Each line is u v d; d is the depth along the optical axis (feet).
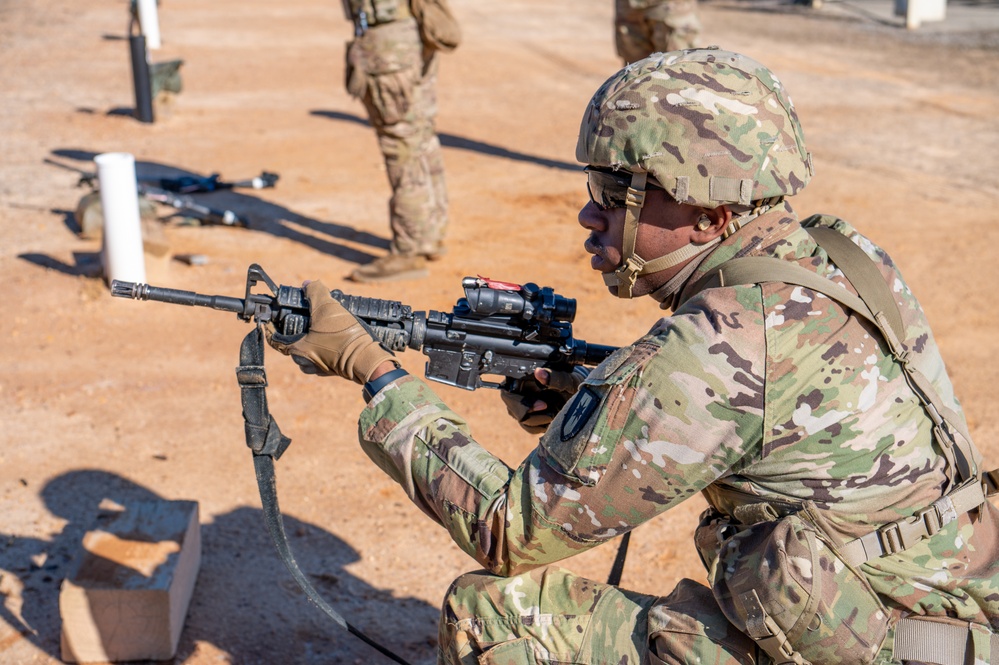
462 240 24.18
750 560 5.97
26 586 10.95
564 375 7.68
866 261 6.25
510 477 6.41
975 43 54.60
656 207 6.22
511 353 7.59
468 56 49.73
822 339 5.86
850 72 46.52
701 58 6.13
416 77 20.34
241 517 12.48
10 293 19.65
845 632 5.82
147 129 34.55
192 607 10.69
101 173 19.13
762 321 5.84
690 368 5.78
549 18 63.82
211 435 14.56
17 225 23.95
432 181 21.52
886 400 5.97
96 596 9.66
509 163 31.71
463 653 6.76
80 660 9.82
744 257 6.13
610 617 6.58
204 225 24.68
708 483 5.99
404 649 10.32
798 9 66.95
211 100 39.37
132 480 13.23
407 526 12.50
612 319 19.63
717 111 5.95
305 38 54.49
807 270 6.05
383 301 7.46
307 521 12.47
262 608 10.80
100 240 23.02
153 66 35.37
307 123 36.24
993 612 6.14
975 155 32.91
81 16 58.59
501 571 6.49
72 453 13.84
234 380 16.44
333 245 23.77
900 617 6.09
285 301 7.09
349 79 20.30
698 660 6.19
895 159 32.24
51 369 16.55
